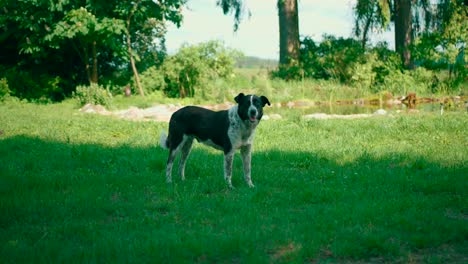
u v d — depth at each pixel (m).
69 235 5.55
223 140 7.73
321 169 9.03
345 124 14.64
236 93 26.55
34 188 7.49
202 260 4.89
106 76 28.88
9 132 13.78
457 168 8.82
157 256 4.82
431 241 5.26
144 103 23.30
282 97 26.70
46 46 26.05
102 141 12.35
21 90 25.83
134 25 27.09
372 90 28.22
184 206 6.62
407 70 28.75
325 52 33.06
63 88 28.16
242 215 6.18
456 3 29.03
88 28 23.55
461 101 24.33
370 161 9.66
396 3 33.69
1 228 5.78
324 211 6.27
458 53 26.89
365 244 5.14
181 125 8.05
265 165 9.56
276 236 5.36
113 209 6.52
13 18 23.81
